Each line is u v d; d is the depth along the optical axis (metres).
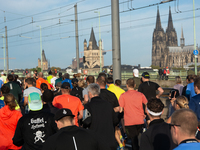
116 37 10.18
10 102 4.46
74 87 7.37
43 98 4.27
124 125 5.62
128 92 5.56
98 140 2.77
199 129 2.58
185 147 1.96
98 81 5.62
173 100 5.98
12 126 4.46
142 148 3.11
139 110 5.44
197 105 4.40
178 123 2.16
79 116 5.02
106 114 4.15
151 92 6.20
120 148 5.91
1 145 4.39
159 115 3.38
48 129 3.77
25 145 3.78
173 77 28.98
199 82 4.82
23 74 46.19
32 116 3.78
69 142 2.63
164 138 3.01
